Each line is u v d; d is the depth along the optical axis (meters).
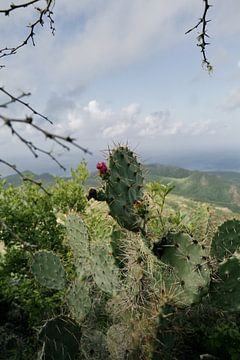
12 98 1.38
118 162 3.88
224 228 4.22
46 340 3.50
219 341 3.54
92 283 4.29
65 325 3.59
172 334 3.46
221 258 4.19
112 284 3.81
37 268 3.99
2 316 4.84
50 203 5.29
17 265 5.02
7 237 4.98
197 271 3.54
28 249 1.91
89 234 5.07
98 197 3.84
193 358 3.57
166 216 4.52
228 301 3.75
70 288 4.00
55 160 1.27
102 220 5.29
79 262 4.23
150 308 3.54
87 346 3.79
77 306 3.84
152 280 3.59
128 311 3.66
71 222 4.27
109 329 3.75
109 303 4.02
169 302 3.34
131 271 3.62
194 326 3.88
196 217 4.65
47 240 5.15
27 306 4.70
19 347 4.30
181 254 3.62
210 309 3.95
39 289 4.82
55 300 4.86
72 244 4.26
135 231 3.92
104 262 3.88
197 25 2.72
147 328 3.47
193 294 3.52
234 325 3.75
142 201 3.91
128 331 3.63
